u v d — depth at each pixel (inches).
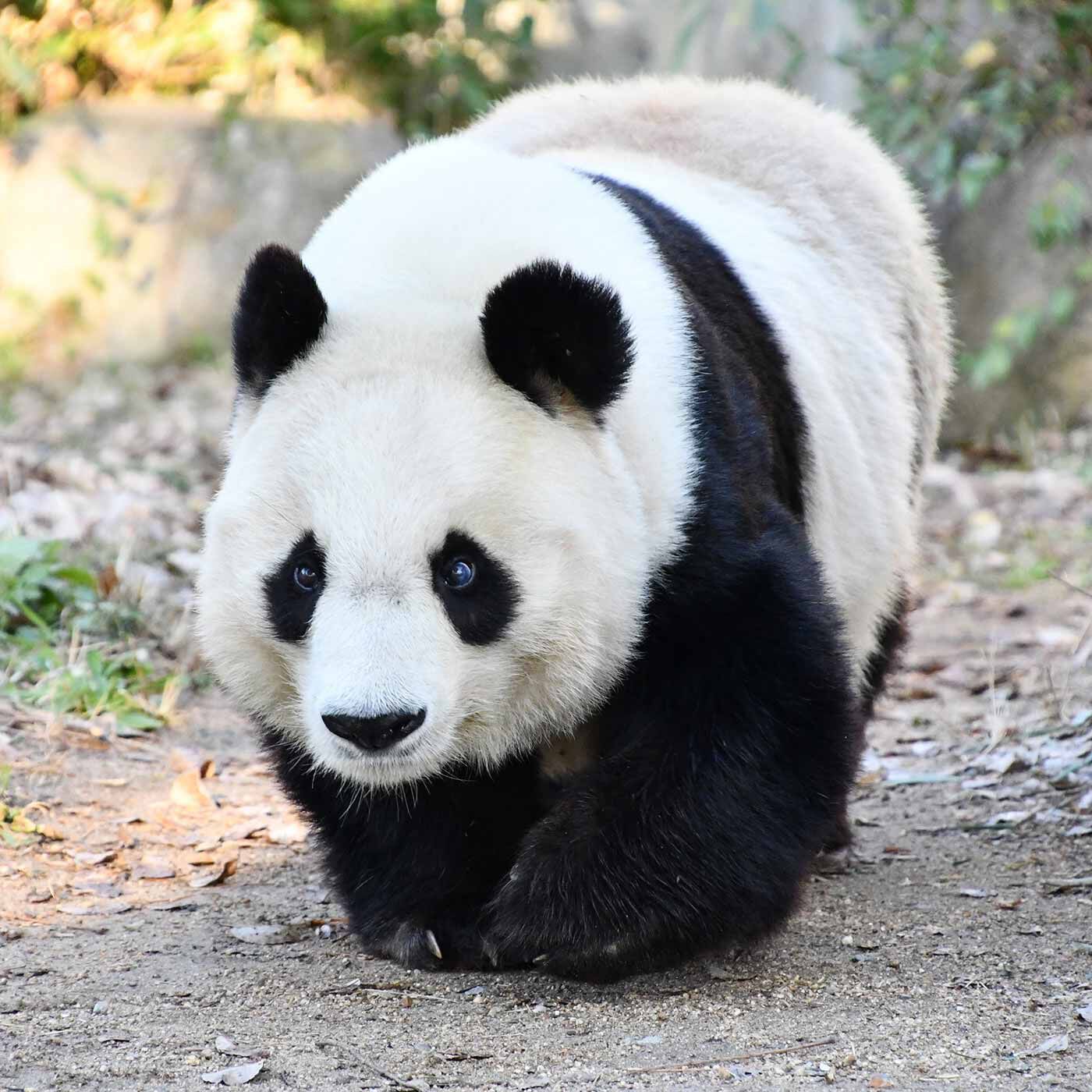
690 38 817.5
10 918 322.3
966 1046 255.0
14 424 735.1
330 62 1025.5
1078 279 806.5
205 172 905.5
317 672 256.1
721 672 287.3
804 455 338.0
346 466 258.4
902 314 403.5
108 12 956.0
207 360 885.2
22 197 887.1
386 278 285.7
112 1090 245.4
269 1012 279.6
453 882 307.4
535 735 289.3
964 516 714.2
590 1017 275.3
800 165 395.2
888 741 459.2
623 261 299.1
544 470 265.1
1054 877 338.3
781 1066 249.4
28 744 412.5
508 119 397.1
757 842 287.1
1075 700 474.0
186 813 385.1
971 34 799.1
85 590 490.6
